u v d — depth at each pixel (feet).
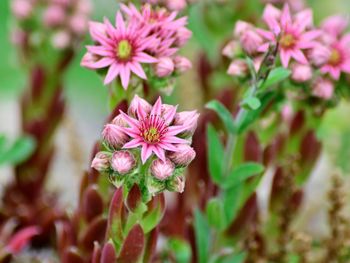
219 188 1.10
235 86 1.26
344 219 1.19
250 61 0.97
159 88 0.97
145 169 0.85
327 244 1.21
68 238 1.08
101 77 0.97
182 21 0.94
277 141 1.16
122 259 0.89
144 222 0.89
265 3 1.19
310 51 0.99
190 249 1.14
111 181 0.85
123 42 0.92
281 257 1.19
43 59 1.37
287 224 1.17
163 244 1.33
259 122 1.08
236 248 1.18
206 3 1.33
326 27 1.08
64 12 1.32
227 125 1.02
